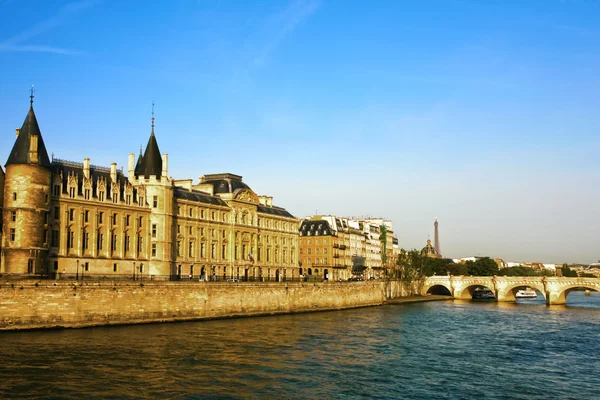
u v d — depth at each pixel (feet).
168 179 391.24
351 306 477.77
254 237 497.05
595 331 329.11
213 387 171.63
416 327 334.44
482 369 213.05
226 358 212.02
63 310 263.49
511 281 605.31
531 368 217.36
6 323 245.65
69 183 329.11
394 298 588.91
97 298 276.00
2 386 161.68
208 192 466.29
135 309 293.02
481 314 433.89
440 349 254.68
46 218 308.60
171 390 166.50
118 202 357.41
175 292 314.35
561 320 391.86
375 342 268.00
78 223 331.16
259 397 163.84
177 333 265.75
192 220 422.41
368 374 197.77
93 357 200.85
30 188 295.07
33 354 201.26
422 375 199.62
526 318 404.36
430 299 602.03
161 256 379.76
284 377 188.03
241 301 359.25
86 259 333.21
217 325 305.12
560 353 251.60
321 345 252.01
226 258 460.14
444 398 170.81
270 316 372.58
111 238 351.87
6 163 299.58
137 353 211.61
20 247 290.15
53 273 310.45
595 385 191.83
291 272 553.64
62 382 167.84
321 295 438.40
